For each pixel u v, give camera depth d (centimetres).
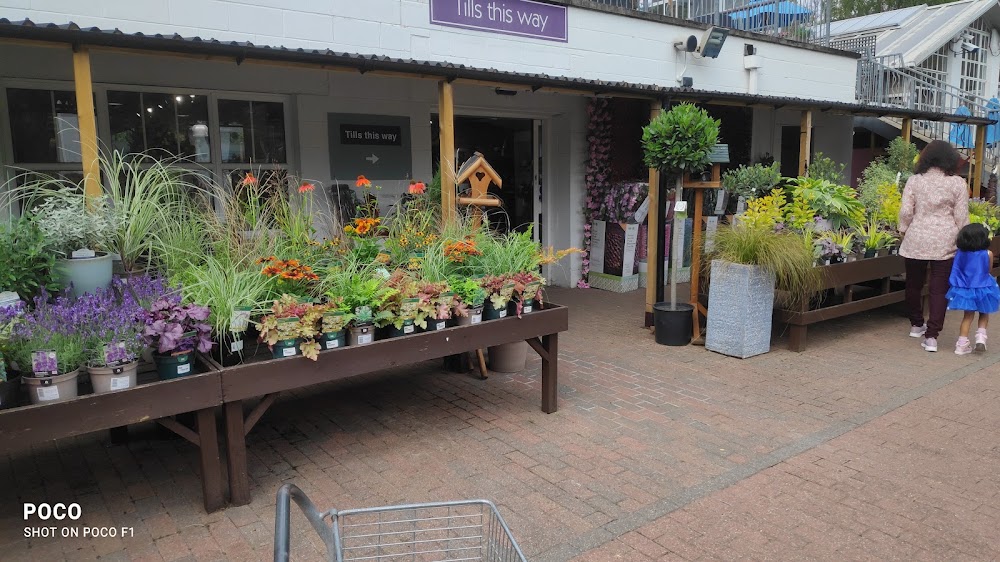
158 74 557
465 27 686
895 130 1394
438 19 667
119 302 348
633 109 927
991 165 1466
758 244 573
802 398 484
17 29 347
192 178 594
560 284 949
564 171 916
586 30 784
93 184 380
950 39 1573
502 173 922
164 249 383
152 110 575
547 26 748
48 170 530
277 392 341
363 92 670
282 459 391
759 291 579
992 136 1317
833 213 677
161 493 351
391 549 291
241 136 623
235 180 618
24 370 285
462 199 538
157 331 299
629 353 607
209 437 324
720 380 526
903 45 1572
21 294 335
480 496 344
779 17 1046
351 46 619
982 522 314
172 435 425
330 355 354
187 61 569
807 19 1076
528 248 480
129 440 421
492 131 902
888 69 1366
